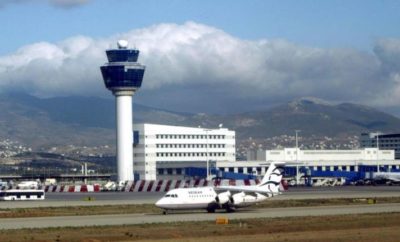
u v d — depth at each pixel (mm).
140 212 147750
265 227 108875
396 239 92125
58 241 92938
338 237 95188
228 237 96125
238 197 144625
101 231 105188
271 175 151250
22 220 130250
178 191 143250
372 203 172750
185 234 99750
